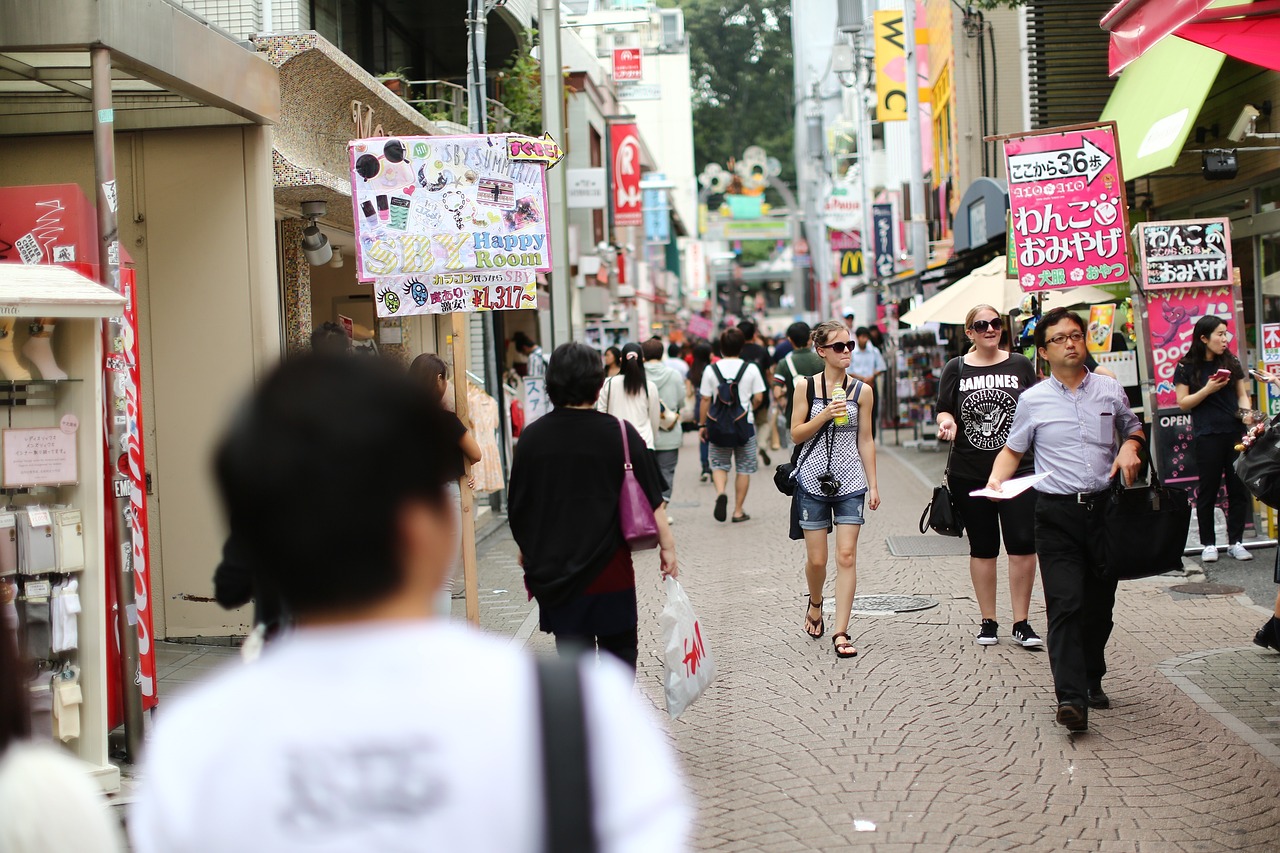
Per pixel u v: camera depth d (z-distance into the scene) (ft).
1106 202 32.91
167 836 4.96
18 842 5.64
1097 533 19.94
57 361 19.11
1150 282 32.55
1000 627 27.66
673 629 18.12
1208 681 22.62
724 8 286.87
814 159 192.44
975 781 17.92
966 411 25.40
